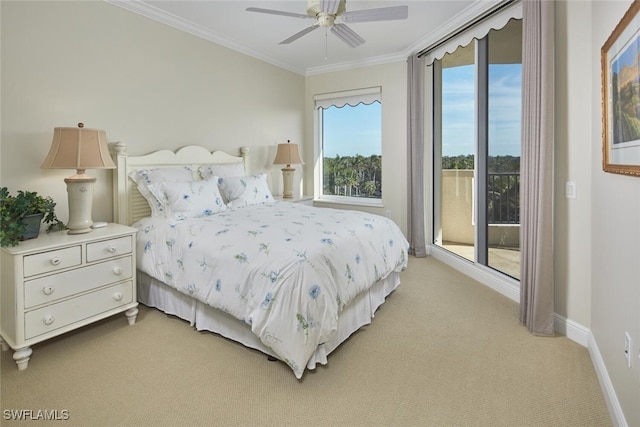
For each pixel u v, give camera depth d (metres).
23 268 1.95
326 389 1.80
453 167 4.14
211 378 1.90
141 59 3.09
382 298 2.85
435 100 4.32
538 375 1.90
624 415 1.45
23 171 2.41
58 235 2.31
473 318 2.62
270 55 4.44
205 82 3.71
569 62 2.20
